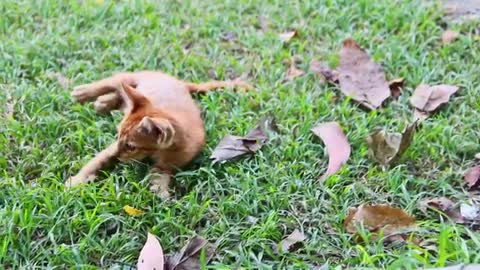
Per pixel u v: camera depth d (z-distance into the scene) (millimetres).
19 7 3006
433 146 2471
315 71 2744
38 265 2201
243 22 2988
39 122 2543
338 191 2363
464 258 2109
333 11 3016
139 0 3055
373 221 2264
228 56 2838
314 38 2914
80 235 2256
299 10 3018
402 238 2232
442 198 2346
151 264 2180
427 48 2842
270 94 2664
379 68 2717
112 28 2945
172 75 2756
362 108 2635
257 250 2230
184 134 2406
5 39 2867
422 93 2631
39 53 2805
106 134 2516
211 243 2240
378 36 2893
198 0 3100
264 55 2828
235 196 2342
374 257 2156
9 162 2455
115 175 2393
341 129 2500
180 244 2250
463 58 2795
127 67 2775
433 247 2184
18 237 2234
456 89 2637
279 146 2488
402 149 2439
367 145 2467
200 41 2914
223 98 2650
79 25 2963
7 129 2525
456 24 2926
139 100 2430
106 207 2303
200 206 2314
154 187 2359
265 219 2297
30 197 2309
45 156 2465
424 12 2957
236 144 2467
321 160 2459
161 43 2867
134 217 2291
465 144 2475
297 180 2383
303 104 2600
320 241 2242
